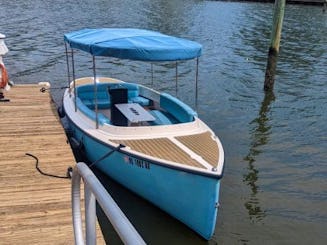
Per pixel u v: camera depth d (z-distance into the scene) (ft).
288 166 29.68
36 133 26.78
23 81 51.57
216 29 99.04
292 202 25.03
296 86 51.13
